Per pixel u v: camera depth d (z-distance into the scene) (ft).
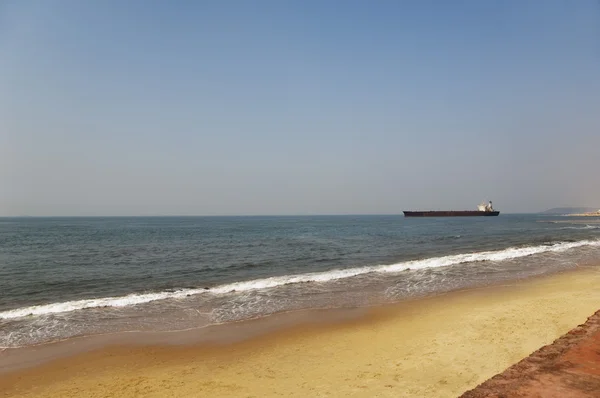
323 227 253.24
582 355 10.57
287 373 25.30
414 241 123.24
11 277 63.31
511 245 101.60
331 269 67.67
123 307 42.19
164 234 177.99
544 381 8.74
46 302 46.52
